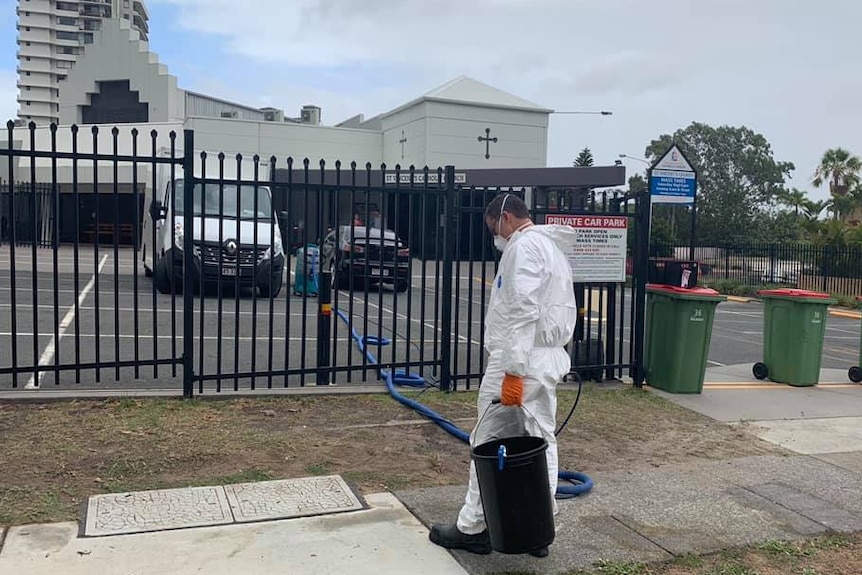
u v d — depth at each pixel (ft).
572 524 14.82
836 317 64.49
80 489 15.06
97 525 13.46
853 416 24.50
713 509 15.92
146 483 15.58
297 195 68.33
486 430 13.17
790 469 18.80
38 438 17.69
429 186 25.53
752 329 49.52
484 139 113.91
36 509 13.98
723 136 189.37
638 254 26.73
